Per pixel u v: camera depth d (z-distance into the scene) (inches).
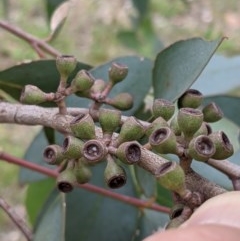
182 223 6.4
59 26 11.9
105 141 7.0
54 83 10.4
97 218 11.8
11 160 10.7
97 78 10.5
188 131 6.9
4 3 18.9
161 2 43.1
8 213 9.7
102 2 38.1
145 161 6.9
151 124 7.1
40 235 9.8
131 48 22.4
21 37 11.9
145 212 11.5
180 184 6.5
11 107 8.3
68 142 7.1
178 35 42.5
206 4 38.3
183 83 9.4
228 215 5.9
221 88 13.4
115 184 7.0
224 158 6.9
